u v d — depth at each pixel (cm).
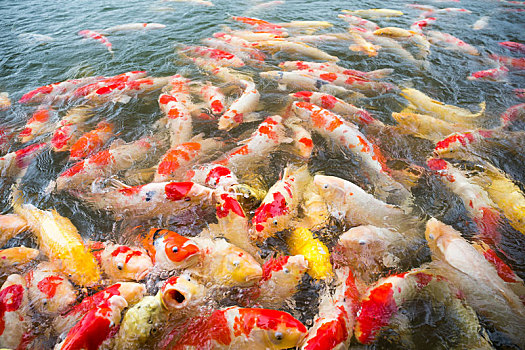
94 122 169
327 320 96
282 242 119
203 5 307
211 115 171
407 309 103
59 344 96
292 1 320
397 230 122
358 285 107
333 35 241
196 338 96
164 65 211
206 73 202
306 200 130
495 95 182
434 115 169
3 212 131
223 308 101
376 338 98
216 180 133
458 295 105
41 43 239
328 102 171
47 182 141
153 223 127
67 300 104
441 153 149
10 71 210
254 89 178
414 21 274
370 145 149
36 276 108
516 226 122
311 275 110
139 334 95
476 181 137
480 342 98
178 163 142
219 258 111
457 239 114
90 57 221
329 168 144
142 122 169
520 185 137
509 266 112
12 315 100
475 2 314
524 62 204
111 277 111
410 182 139
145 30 256
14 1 328
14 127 170
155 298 98
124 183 138
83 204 132
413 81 193
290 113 169
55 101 184
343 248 117
